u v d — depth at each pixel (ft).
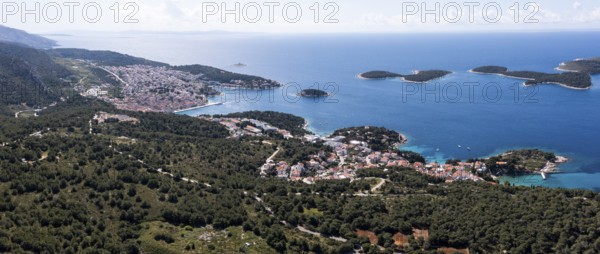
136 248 421.18
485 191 591.37
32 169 530.68
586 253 406.21
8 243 380.58
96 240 421.18
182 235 457.27
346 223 507.71
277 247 444.55
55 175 528.63
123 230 449.06
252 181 650.84
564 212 489.26
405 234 481.87
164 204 513.45
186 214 487.20
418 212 525.34
